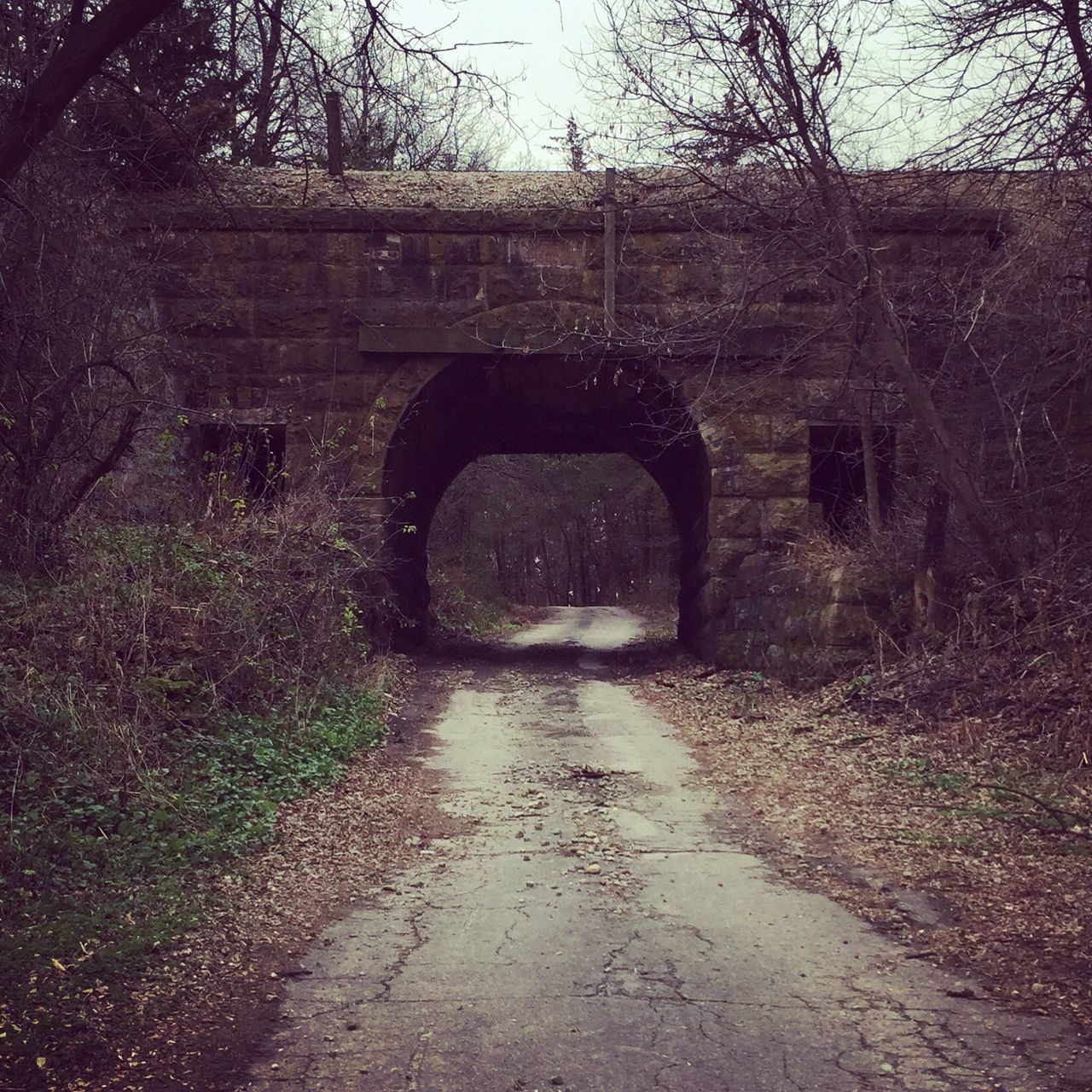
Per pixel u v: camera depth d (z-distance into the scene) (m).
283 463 17.28
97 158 12.31
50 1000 5.07
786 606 15.03
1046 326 12.22
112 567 10.44
